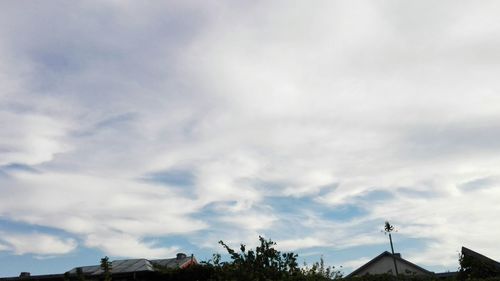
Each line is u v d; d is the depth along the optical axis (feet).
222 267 53.36
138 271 76.79
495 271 57.67
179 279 67.56
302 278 48.62
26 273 94.02
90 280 69.21
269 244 51.16
